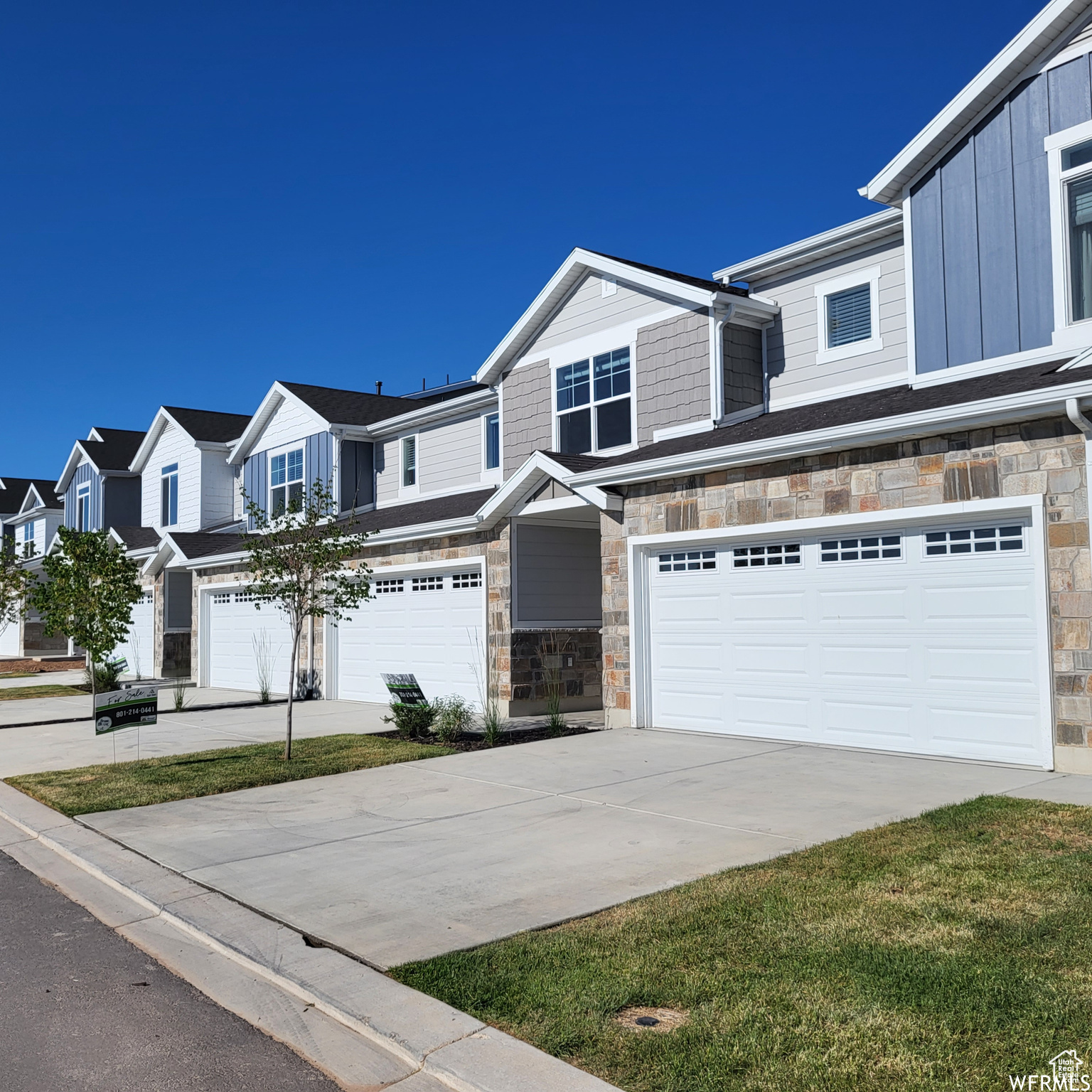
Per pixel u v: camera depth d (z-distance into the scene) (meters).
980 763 9.70
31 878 7.47
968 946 4.91
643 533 13.08
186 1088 4.11
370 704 18.19
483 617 15.95
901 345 13.45
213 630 23.89
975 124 11.20
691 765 10.26
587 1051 4.09
